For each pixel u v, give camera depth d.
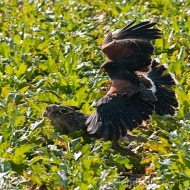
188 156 11.81
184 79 15.71
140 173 12.52
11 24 21.27
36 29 20.23
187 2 22.36
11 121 13.19
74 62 16.78
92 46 18.48
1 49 17.95
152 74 12.52
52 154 12.22
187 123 13.53
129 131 11.70
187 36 18.94
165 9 21.59
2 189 10.99
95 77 15.85
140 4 22.98
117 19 20.98
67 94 15.48
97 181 11.02
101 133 11.24
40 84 15.76
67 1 24.06
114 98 11.48
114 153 12.77
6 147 12.61
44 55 18.39
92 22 21.14
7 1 24.81
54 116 13.54
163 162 11.60
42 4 23.70
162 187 10.96
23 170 11.69
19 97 14.73
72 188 11.09
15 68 16.69
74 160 12.08
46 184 11.29
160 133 13.38
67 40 19.31
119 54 12.35
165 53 17.41
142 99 11.52
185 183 10.95
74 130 13.45
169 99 12.17
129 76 11.86
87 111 14.03
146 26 12.88
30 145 12.36
